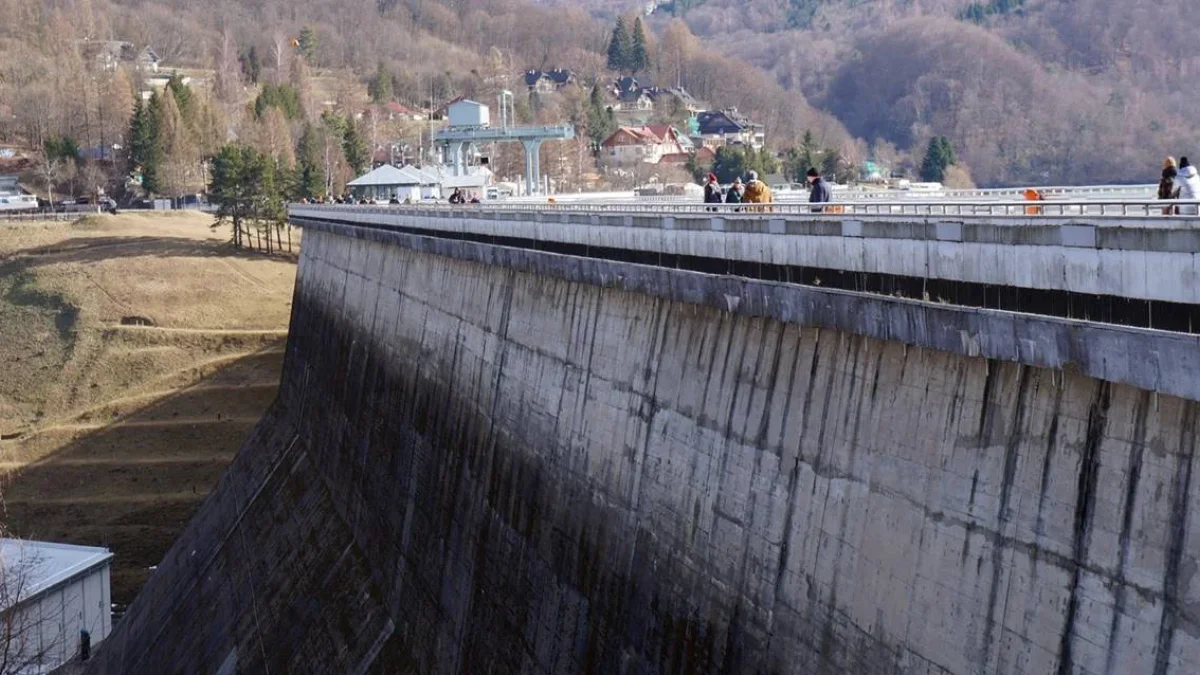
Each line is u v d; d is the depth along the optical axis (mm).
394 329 55281
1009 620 18656
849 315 22781
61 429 96375
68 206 173000
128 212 160750
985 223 20469
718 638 25719
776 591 24078
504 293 41219
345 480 58219
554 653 32844
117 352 110438
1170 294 17141
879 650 21188
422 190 99062
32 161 199875
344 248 71250
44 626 63156
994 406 19516
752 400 25781
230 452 93125
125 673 62906
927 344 20766
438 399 46406
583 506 32500
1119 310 18062
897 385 21672
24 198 170125
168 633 63000
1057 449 18312
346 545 54031
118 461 91562
